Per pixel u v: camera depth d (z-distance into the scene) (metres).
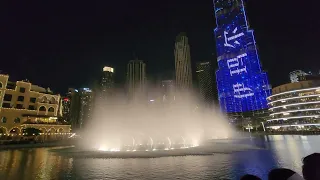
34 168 18.42
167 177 14.20
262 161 19.55
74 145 49.81
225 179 13.41
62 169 17.80
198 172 15.53
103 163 20.83
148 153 28.03
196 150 30.73
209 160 21.31
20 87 69.31
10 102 66.06
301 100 94.06
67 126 77.94
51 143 52.50
